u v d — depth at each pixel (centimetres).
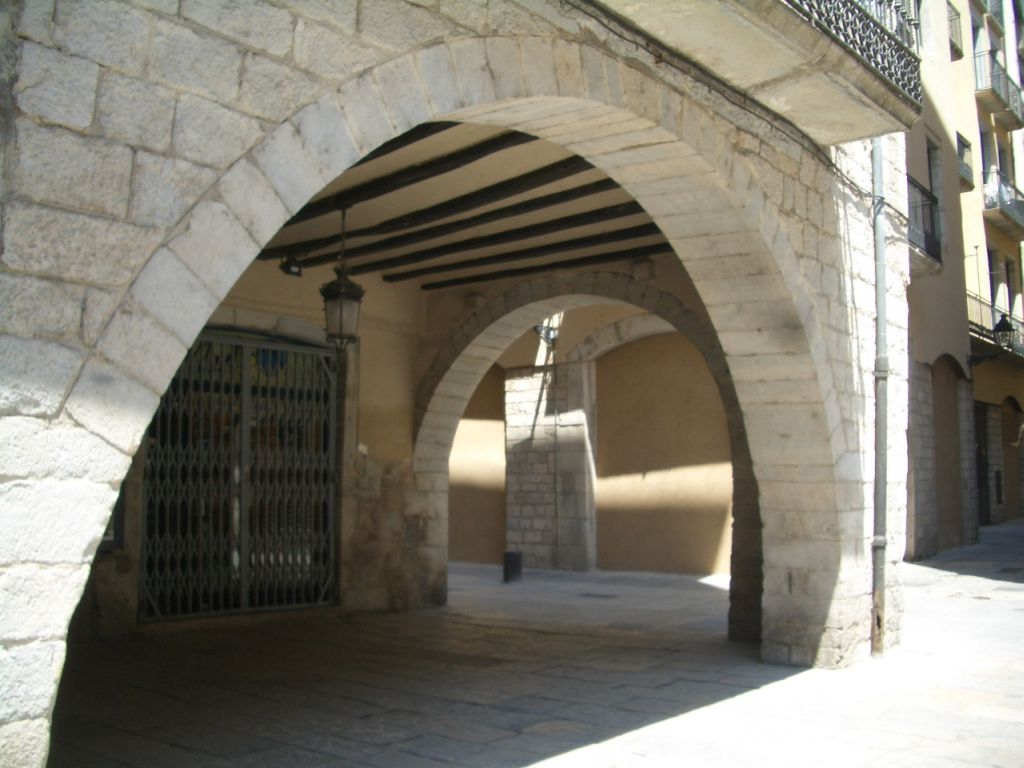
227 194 346
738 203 653
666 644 898
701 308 971
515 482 1656
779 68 621
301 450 1053
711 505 1480
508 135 701
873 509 830
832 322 770
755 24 561
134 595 902
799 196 732
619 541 1566
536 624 1028
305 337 1063
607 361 1611
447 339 1170
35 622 291
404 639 924
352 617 1062
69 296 303
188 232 334
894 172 922
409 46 420
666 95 583
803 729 592
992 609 1093
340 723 606
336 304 883
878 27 688
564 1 506
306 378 1065
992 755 538
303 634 942
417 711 637
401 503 1140
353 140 391
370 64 401
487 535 1731
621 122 565
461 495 1772
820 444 756
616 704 656
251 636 923
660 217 686
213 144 343
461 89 443
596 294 1055
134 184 320
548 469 1619
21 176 292
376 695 683
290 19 371
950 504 1838
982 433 2302
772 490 788
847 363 793
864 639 803
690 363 1525
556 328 1605
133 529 902
